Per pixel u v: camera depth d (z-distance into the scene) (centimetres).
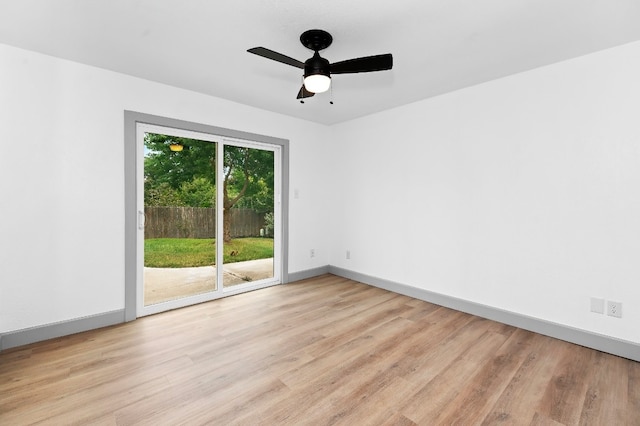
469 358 223
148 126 304
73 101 258
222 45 230
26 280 241
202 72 279
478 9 184
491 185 296
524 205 275
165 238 322
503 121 286
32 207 242
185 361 216
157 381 192
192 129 325
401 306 331
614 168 230
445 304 331
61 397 176
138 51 240
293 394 181
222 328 272
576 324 248
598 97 236
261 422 158
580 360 221
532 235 271
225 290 362
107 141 274
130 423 156
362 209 423
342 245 454
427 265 350
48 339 248
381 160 396
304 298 356
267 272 414
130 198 287
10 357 220
